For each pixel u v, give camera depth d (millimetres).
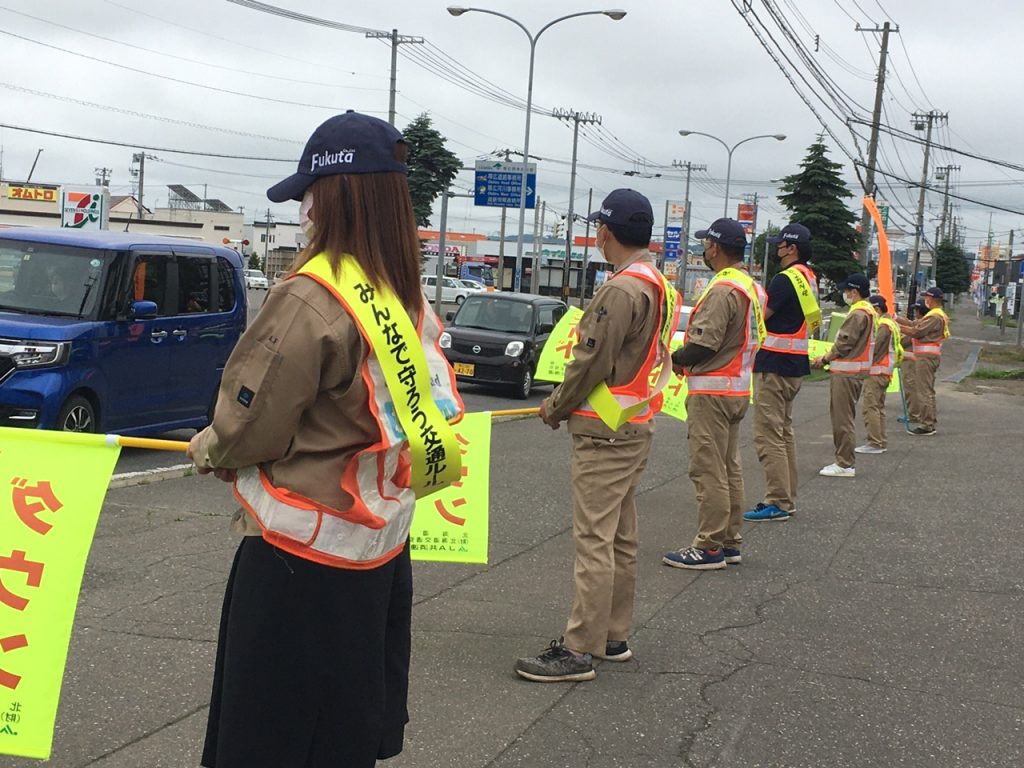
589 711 4340
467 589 5992
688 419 6641
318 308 2363
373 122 2529
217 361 10680
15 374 8414
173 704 4188
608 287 4613
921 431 14578
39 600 3277
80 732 3908
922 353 14414
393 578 2680
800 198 39094
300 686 2494
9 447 3336
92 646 4770
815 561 6949
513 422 13836
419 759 3824
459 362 17875
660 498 8961
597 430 4680
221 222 90875
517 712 4289
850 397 10297
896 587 6371
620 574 4906
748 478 10234
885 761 3980
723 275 6508
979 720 4398
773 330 8031
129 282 9375
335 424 2434
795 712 4418
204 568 6051
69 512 3311
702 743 4078
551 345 7801
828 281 39406
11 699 3246
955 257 107750
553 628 5352
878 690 4695
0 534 3297
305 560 2449
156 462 9633
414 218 2598
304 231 2580
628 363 4664
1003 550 7375
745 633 5426
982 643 5383
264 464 2465
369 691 2564
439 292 29578
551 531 7500
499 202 39500
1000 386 24844
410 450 2500
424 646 5016
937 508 8852
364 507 2455
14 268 9305
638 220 4758
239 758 2514
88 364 8844
